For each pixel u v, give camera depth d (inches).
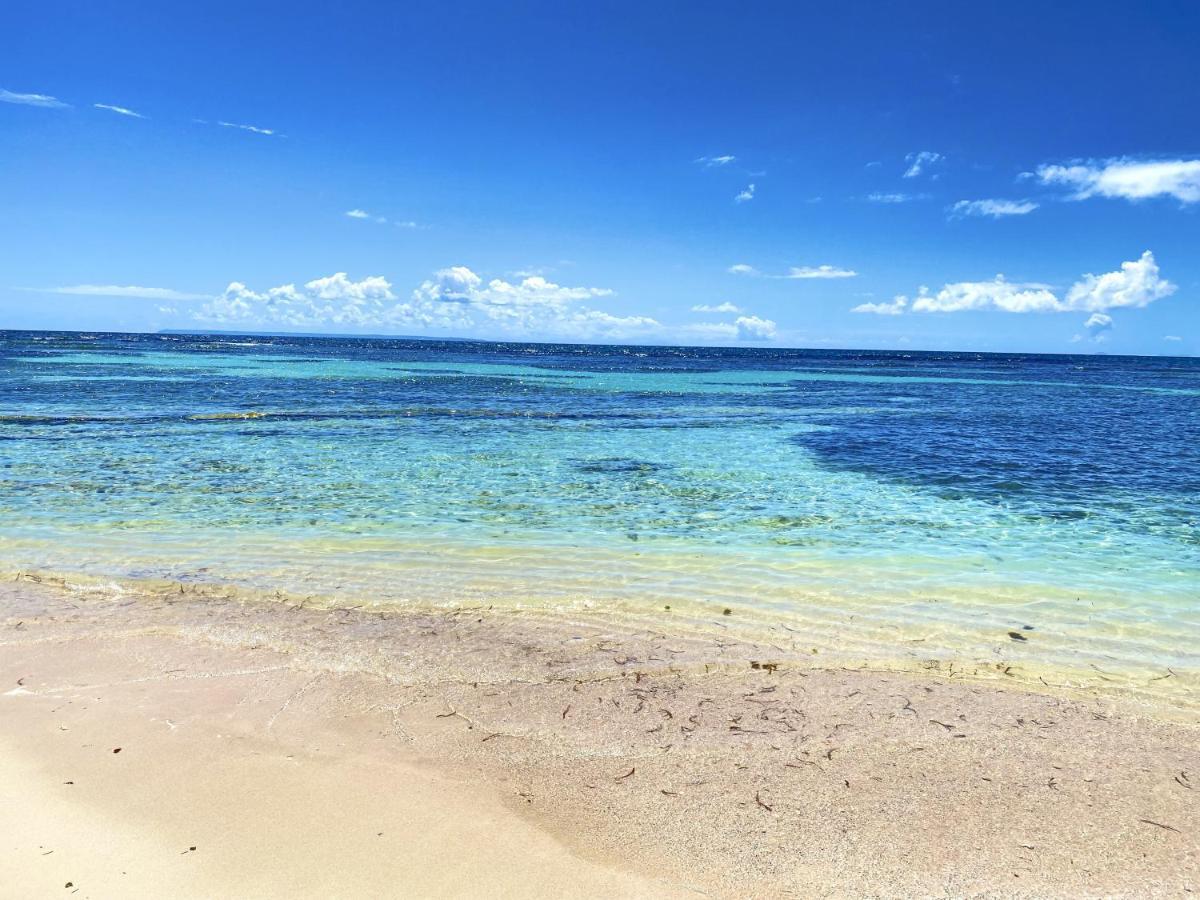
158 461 666.2
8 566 367.2
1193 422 1140.5
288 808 171.5
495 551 406.3
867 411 1275.8
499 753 197.6
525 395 1525.6
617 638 284.7
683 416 1133.7
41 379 1603.1
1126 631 301.3
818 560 396.8
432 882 148.4
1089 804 176.2
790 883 148.9
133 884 145.9
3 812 167.2
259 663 255.3
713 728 212.8
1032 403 1542.8
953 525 480.1
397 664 256.2
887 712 224.5
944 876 150.6
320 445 775.1
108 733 204.1
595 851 158.2
